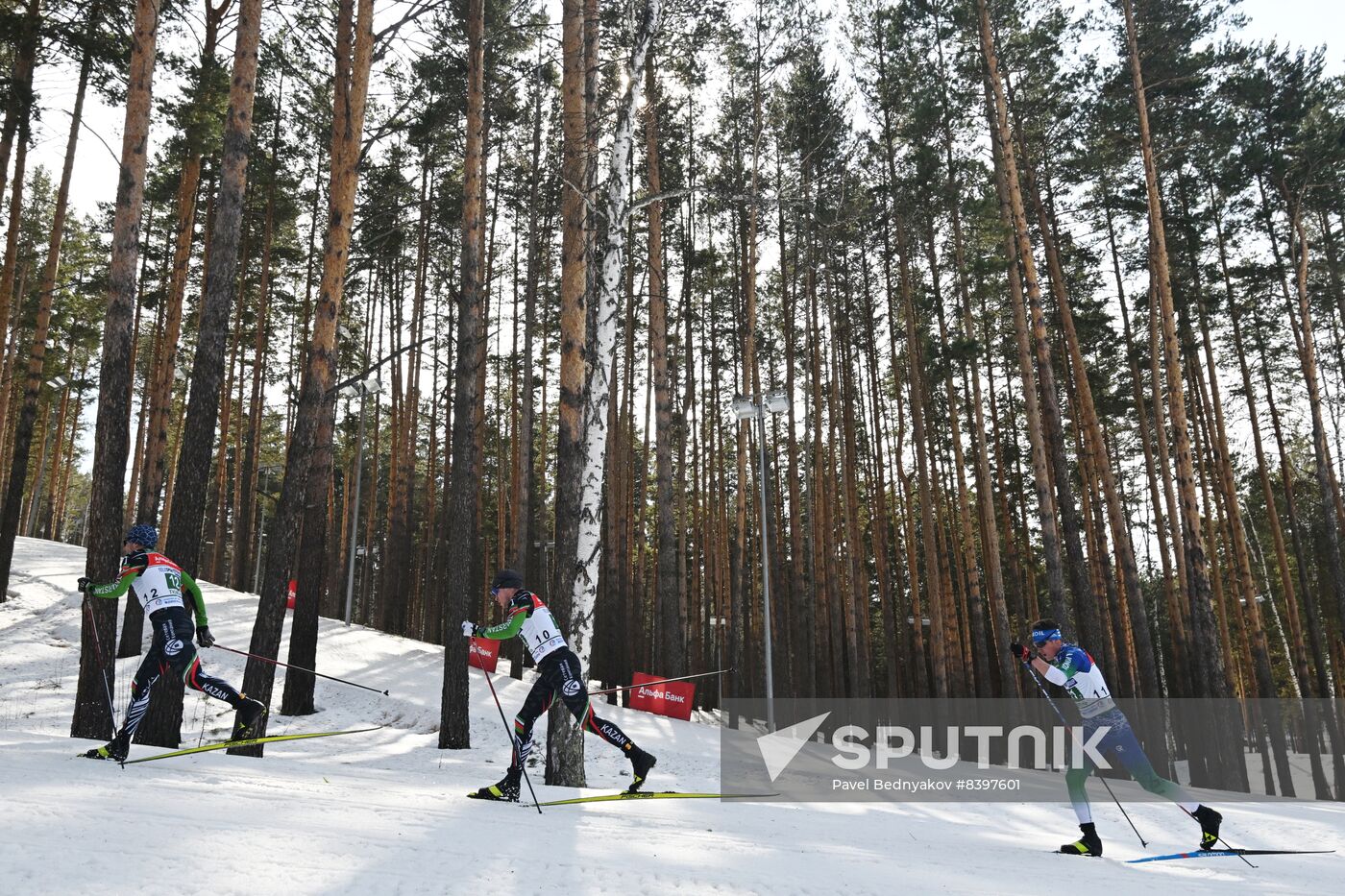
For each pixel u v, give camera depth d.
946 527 37.75
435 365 33.53
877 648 47.78
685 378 35.91
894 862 5.04
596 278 11.41
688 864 4.25
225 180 10.95
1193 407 29.19
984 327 29.28
